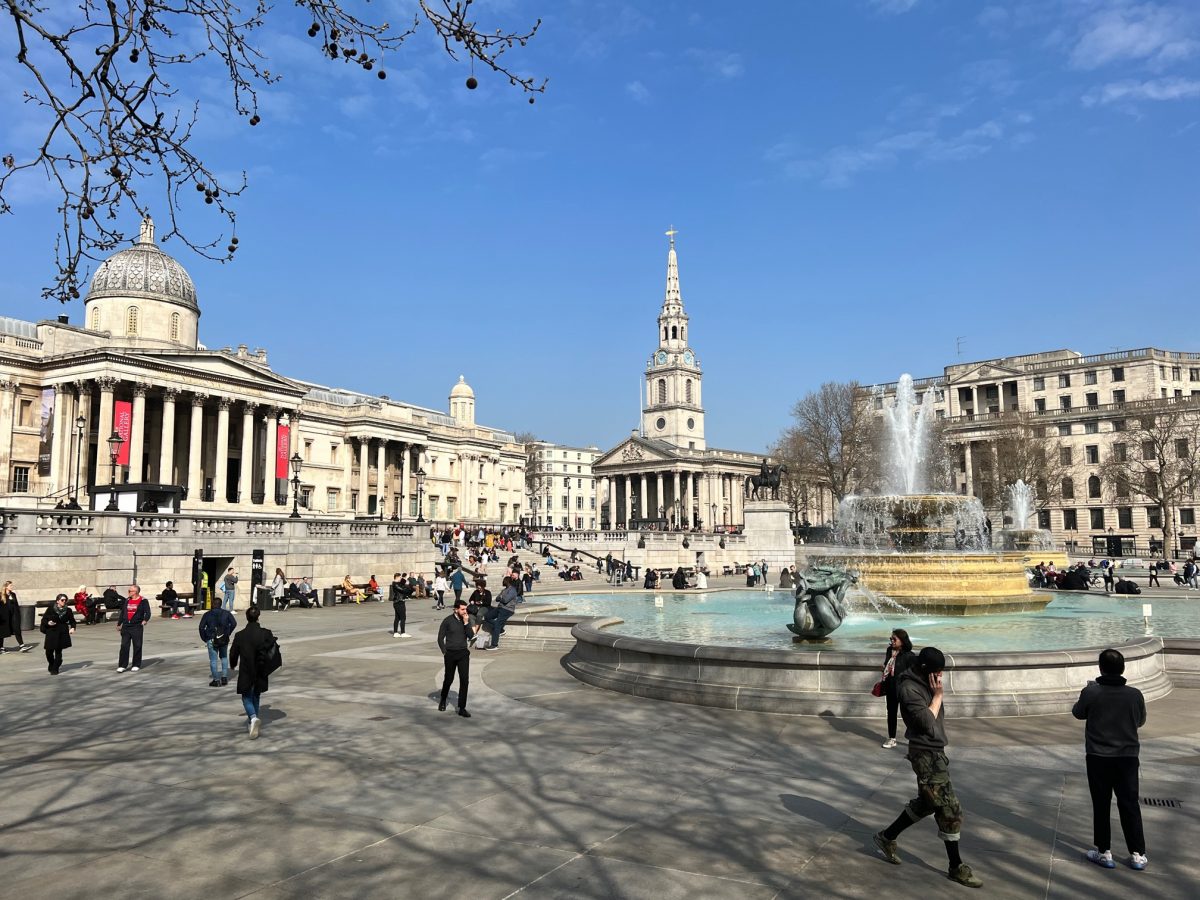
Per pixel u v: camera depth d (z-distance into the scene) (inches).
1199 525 3668.8
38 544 1219.2
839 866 282.0
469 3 302.7
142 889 261.4
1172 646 636.7
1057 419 4097.0
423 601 1648.6
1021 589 1080.8
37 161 312.2
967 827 319.6
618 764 413.1
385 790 369.4
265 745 454.6
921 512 1226.0
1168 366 4062.5
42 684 661.3
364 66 311.9
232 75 321.1
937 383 4704.7
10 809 341.4
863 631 825.5
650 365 6476.4
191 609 1306.6
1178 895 258.5
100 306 2864.2
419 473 2684.5
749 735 472.7
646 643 604.1
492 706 563.5
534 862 285.4
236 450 3139.8
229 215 340.2
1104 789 284.4
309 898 255.3
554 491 6801.2
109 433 2511.1
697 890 261.9
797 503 3865.7
